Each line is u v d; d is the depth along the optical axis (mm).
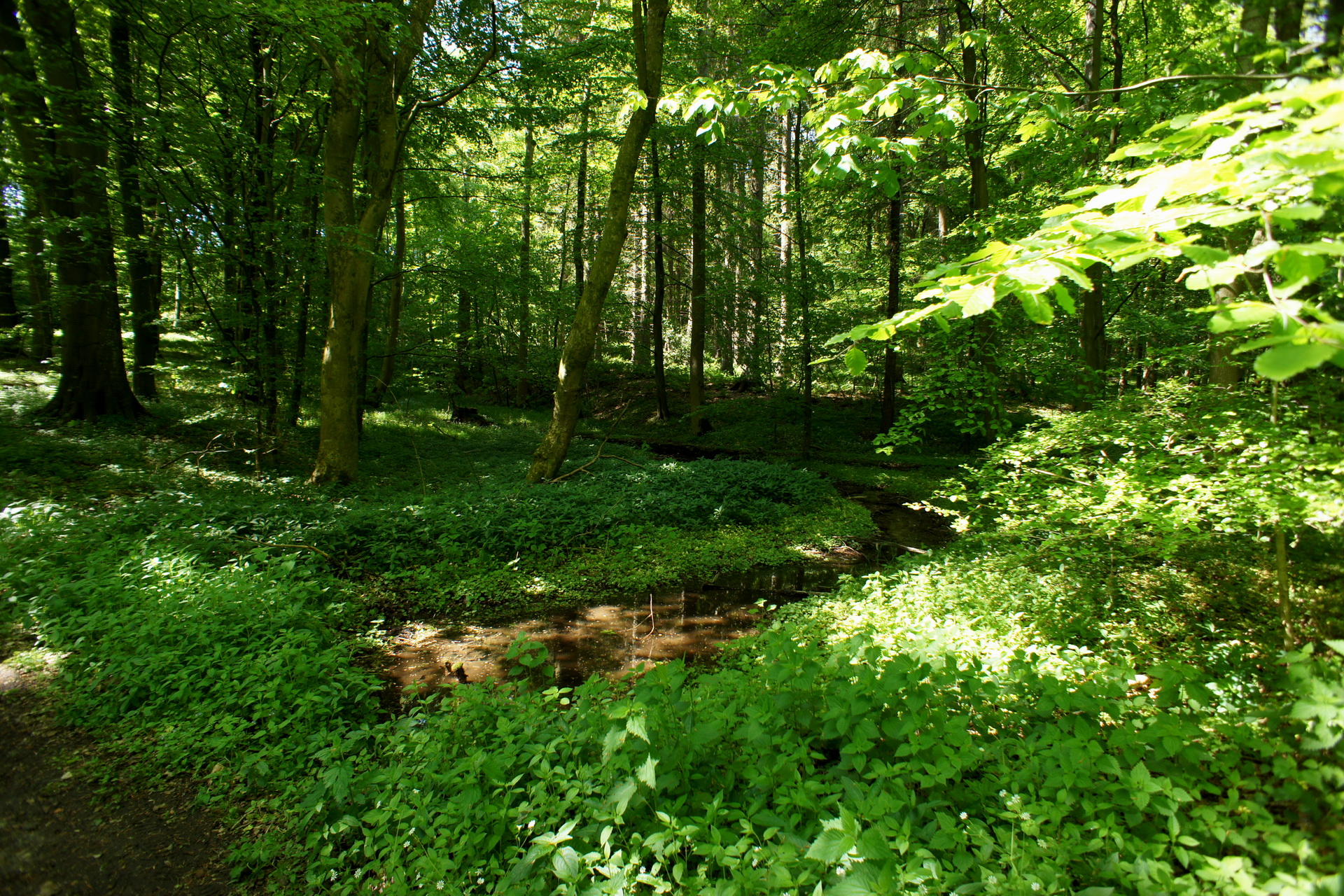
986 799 2518
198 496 8461
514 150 23141
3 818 3369
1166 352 4555
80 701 4258
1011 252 1912
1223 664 3268
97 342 11164
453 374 17734
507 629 6945
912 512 12195
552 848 2471
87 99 8062
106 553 6086
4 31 8875
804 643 4770
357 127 9844
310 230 10227
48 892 2990
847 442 18625
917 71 3951
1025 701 3016
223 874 3133
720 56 16234
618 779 2859
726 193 18719
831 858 2008
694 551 9328
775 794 2697
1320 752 2191
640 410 22938
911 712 2707
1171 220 1729
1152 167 2152
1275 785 2281
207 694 4484
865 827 2352
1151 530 4152
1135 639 4129
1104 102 5738
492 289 14203
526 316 16016
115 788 3656
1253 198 1737
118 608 5316
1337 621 2717
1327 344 1188
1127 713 2697
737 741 3062
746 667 4375
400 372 18328
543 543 8883
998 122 7238
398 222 16766
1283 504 2830
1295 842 1894
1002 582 5441
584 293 11039
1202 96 2867
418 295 16688
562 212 23234
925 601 5758
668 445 18766
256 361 10094
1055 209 2125
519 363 17469
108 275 11062
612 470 12578
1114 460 4652
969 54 10555
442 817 2924
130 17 8586
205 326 10102
